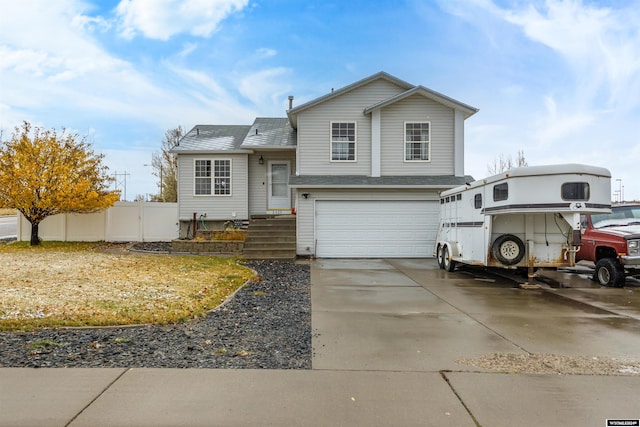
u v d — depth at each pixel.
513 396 3.67
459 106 15.89
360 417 3.28
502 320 6.43
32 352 4.59
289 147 17.48
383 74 16.02
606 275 9.79
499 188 9.42
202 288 8.50
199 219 18.42
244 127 21.55
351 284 9.70
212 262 12.95
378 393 3.71
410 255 15.65
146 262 12.27
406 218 15.69
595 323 6.27
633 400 3.61
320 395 3.66
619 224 10.90
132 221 18.83
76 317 5.89
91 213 18.17
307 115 16.22
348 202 15.69
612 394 3.72
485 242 10.00
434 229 15.66
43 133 15.87
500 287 9.50
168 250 16.42
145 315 6.12
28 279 8.59
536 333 5.70
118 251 15.93
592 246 10.33
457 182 15.47
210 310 6.81
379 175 16.08
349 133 16.27
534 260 9.80
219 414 3.31
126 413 3.31
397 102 16.16
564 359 4.62
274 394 3.67
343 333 5.63
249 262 13.79
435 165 16.19
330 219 15.68
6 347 4.75
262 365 4.36
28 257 12.63
